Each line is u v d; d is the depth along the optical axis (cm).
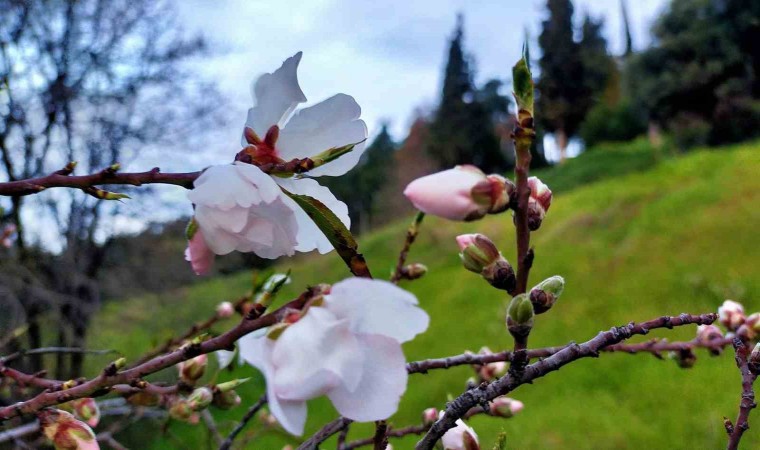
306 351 70
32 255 526
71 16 629
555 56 2741
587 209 1200
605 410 521
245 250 83
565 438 487
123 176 87
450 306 972
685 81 1590
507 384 85
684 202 1023
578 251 994
